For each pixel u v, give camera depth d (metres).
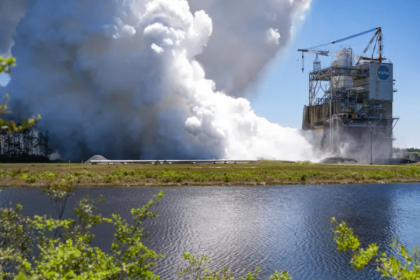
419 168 91.81
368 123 172.12
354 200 45.00
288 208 39.22
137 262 11.35
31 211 33.22
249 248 24.59
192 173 68.75
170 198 44.28
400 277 9.20
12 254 11.42
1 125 6.11
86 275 9.52
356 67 180.12
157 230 28.89
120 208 36.78
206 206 39.50
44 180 55.19
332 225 31.38
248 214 35.69
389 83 178.88
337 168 92.75
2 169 77.50
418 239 27.39
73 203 37.56
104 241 24.03
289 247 25.02
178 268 20.44
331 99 171.75
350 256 23.22
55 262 9.61
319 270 20.73
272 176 66.62
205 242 25.88
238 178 63.00
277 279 13.06
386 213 37.09
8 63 6.33
